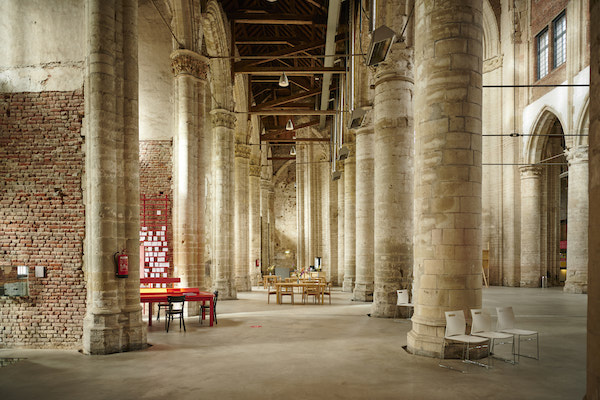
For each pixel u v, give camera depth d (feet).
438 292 27.84
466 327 27.25
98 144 30.68
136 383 22.75
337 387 21.83
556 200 86.17
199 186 48.34
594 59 12.13
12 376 24.38
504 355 28.19
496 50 91.86
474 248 27.89
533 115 83.46
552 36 79.82
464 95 27.94
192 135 47.65
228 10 67.87
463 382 22.56
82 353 29.86
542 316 44.88
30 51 33.88
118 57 31.91
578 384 22.25
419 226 29.25
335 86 88.84
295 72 68.39
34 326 32.42
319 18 65.21
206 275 55.11
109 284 30.45
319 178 122.31
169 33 49.39
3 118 33.76
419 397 20.39
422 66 29.40
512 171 87.25
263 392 21.12
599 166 11.78
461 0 28.27
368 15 43.80
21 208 33.14
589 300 12.20
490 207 90.17
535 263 83.35
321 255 120.78
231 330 37.45
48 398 20.66
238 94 82.89
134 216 32.22
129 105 32.37
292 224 144.36
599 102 11.82
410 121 44.62
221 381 22.91
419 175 29.37
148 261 47.42
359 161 62.85
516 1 88.28
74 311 32.32
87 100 31.48
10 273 32.78
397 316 43.83
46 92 33.58
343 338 33.81
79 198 32.96
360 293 61.82
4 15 34.14
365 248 62.13
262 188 127.54
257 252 106.01
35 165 33.35
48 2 33.88
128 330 30.45
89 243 30.99
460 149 27.78
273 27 85.05
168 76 49.19
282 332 36.45
